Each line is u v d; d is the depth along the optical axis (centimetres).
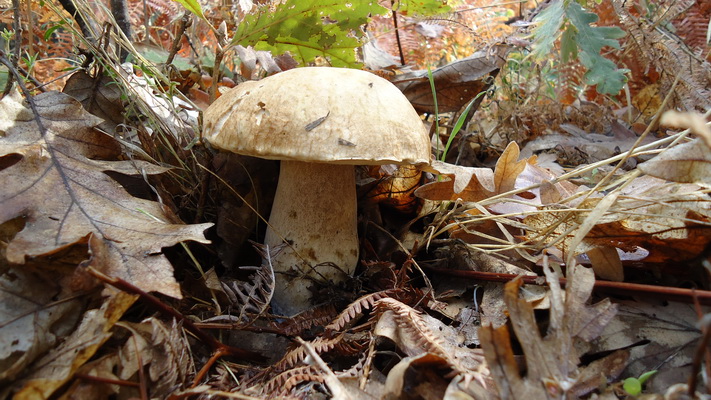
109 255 13
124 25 27
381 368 14
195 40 33
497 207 20
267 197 22
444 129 30
